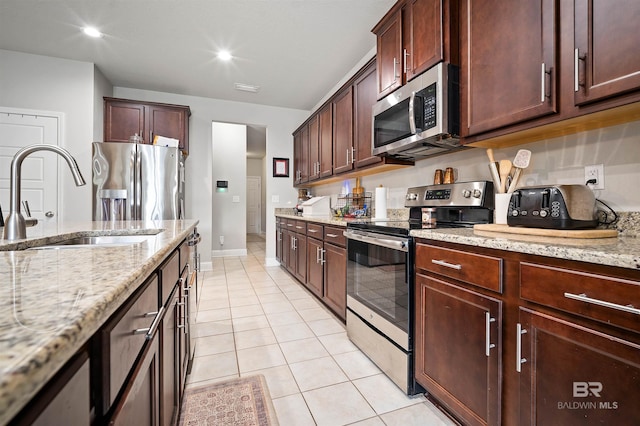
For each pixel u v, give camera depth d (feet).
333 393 5.11
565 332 2.91
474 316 3.89
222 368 5.86
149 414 2.57
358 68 10.77
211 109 14.37
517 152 5.36
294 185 15.57
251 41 9.40
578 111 3.61
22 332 1.02
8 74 10.03
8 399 0.74
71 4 7.75
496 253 3.61
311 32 8.90
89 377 1.44
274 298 10.15
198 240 7.11
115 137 11.84
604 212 4.20
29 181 10.30
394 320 5.39
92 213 10.77
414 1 6.15
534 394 3.19
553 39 3.82
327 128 11.24
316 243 9.78
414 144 6.17
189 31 8.89
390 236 5.54
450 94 5.41
